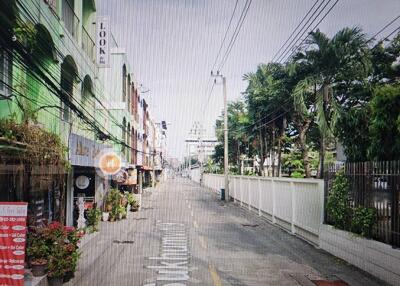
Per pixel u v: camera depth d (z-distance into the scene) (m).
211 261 10.44
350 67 18.34
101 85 21.19
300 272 9.38
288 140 27.47
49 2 11.96
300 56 19.55
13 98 9.56
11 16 8.73
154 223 18.27
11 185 9.23
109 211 19.17
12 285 6.47
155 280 8.50
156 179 71.44
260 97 25.31
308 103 20.80
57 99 13.32
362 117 11.31
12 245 6.50
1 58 8.50
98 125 19.62
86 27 18.00
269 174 38.19
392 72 17.89
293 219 15.54
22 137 8.11
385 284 8.39
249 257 11.02
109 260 10.48
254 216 22.03
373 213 9.36
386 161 9.00
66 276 8.58
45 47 11.38
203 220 19.73
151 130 59.06
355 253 9.96
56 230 8.26
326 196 12.31
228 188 33.12
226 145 33.34
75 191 19.64
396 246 8.34
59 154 9.62
